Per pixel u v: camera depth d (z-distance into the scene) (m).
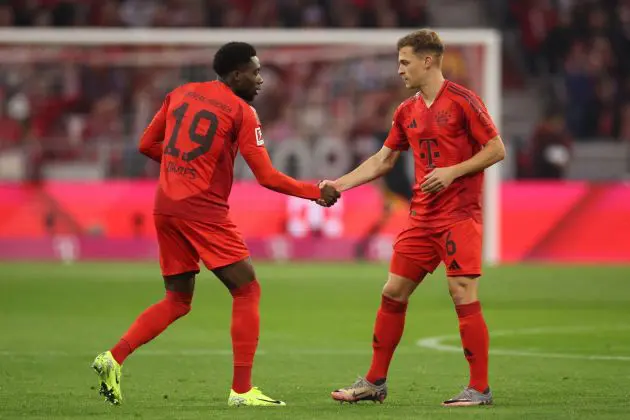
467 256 25.94
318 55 91.31
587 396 27.31
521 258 84.06
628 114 106.38
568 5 114.31
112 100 96.69
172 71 95.44
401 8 110.12
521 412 24.12
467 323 25.95
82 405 25.80
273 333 43.88
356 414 23.98
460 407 25.33
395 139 27.39
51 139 92.25
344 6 109.25
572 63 109.69
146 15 110.38
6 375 31.95
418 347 39.06
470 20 116.81
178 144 26.16
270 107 95.06
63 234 84.94
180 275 26.69
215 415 23.83
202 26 109.25
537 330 44.41
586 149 100.62
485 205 81.44
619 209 84.56
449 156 26.11
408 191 83.88
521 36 113.69
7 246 84.50
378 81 93.81
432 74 26.19
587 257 84.12
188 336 42.56
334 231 84.25
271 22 108.81
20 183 85.25
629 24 112.88
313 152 90.12
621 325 46.38
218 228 26.06
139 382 30.64
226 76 26.62
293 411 24.58
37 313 50.94
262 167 26.42
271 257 84.00
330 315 50.41
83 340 41.41
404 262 26.48
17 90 96.38
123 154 91.50
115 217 85.06
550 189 84.81
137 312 51.53
